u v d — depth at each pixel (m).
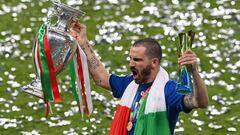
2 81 28.33
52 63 14.98
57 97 15.11
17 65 29.69
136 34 32.28
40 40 15.00
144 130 14.27
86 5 35.06
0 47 31.09
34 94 15.33
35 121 25.11
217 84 27.73
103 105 26.09
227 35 31.83
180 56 13.62
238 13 33.69
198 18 33.38
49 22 15.27
